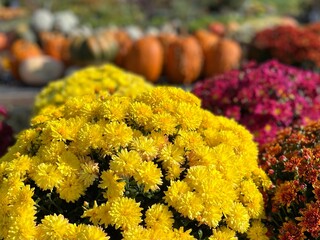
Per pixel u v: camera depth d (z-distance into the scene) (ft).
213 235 2.69
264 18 19.31
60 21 12.81
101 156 2.80
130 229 2.55
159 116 2.88
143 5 20.65
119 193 2.66
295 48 9.42
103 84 5.14
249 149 3.20
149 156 2.77
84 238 2.51
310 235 2.96
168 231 2.61
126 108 2.98
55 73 10.46
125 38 11.19
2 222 2.68
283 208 3.04
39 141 3.06
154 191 2.72
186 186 2.69
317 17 20.12
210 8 21.20
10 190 2.72
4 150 5.28
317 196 2.89
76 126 2.91
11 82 10.61
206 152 2.85
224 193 2.70
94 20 17.94
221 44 9.78
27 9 22.43
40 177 2.70
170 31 14.80
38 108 5.37
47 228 2.56
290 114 4.94
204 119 3.15
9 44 12.11
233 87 5.21
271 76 5.18
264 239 2.89
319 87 5.30
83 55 9.79
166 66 9.82
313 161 3.10
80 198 2.81
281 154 3.52
